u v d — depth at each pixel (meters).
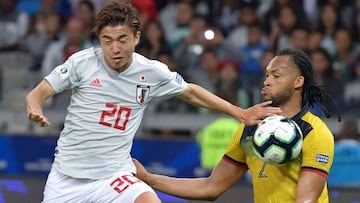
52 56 36.84
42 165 33.22
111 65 19.09
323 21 40.19
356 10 40.53
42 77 34.50
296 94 18.66
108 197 19.33
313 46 37.91
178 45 38.50
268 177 18.53
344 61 38.50
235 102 33.94
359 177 31.41
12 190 30.27
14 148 33.38
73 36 37.38
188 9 40.56
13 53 37.84
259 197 18.84
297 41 37.97
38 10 43.91
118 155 19.59
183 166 32.97
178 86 19.89
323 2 42.56
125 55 18.88
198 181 20.02
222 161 19.88
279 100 18.66
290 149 17.86
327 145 18.14
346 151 31.56
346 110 33.62
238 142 19.42
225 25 41.41
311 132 18.20
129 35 18.81
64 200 19.52
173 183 20.09
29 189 30.38
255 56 37.59
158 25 38.75
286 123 18.06
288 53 18.69
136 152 33.09
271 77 18.64
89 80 19.28
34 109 18.38
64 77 19.09
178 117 34.06
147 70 19.53
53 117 33.72
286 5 40.31
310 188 17.89
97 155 19.42
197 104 20.16
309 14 42.19
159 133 34.06
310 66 18.62
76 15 41.00
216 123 32.56
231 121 32.53
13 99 34.06
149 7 41.34
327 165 18.09
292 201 18.30
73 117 19.45
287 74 18.48
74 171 19.45
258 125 18.58
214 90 34.38
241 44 38.91
